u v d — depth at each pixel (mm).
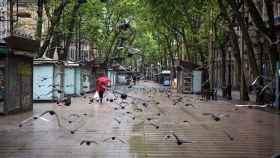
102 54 79188
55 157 12023
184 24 54812
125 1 67250
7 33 37219
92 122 20406
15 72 24328
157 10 47438
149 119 21453
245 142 14891
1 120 20922
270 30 29734
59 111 26391
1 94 23266
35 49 26203
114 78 92062
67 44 44750
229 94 42469
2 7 39156
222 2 38031
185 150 13195
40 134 16359
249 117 23906
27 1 45312
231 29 39094
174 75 75688
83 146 13742
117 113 25219
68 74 44562
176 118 22734
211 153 12781
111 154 12438
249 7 29625
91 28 59375
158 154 12492
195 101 38438
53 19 37375
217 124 20172
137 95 48312
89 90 55406
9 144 14117
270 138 15906
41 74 35469
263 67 45375
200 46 53594
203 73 53656
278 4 41656
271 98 32188
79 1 40750
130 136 15953
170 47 75500
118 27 71188
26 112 25281
